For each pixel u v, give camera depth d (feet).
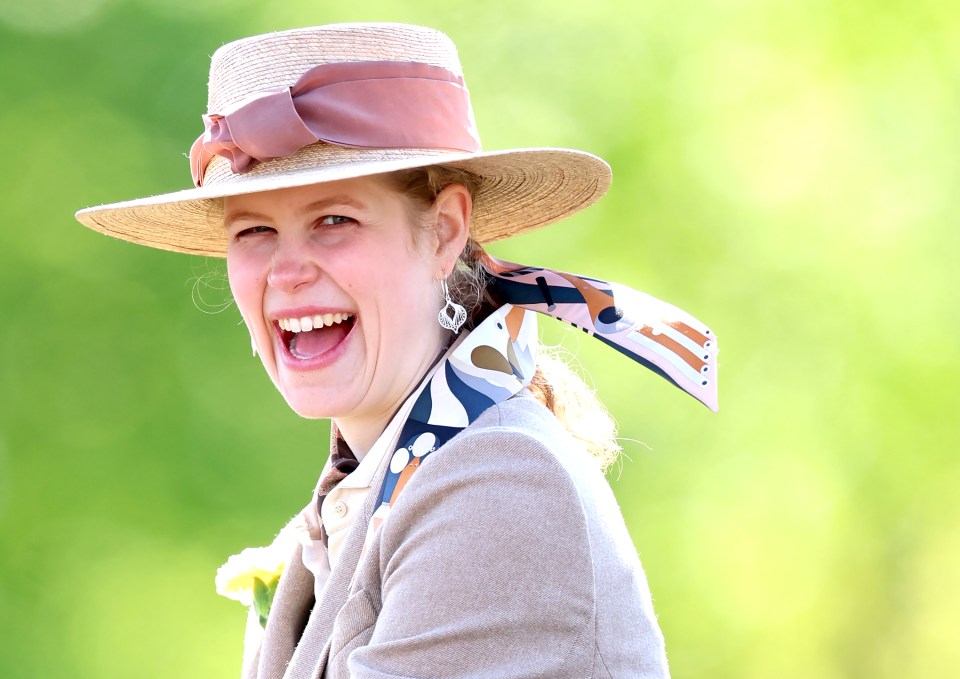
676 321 30.99
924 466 111.34
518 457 25.50
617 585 26.09
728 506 108.88
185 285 97.45
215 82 29.48
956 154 108.37
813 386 108.27
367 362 28.68
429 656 24.27
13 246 94.63
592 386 102.99
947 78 109.60
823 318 108.06
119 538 96.99
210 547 96.68
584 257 106.01
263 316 29.09
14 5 95.09
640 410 105.40
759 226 107.65
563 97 104.83
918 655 120.47
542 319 102.12
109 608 97.55
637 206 106.83
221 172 29.30
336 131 27.78
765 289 107.86
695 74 107.45
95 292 96.12
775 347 108.06
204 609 98.07
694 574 108.99
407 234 28.73
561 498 25.12
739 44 107.86
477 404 27.84
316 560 29.60
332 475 30.25
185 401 97.09
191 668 98.17
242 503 96.94
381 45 28.32
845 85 108.06
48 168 94.53
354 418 29.89
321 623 27.20
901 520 114.11
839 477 110.73
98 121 94.22
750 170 107.76
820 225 107.96
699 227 107.24
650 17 106.73
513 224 33.45
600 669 25.18
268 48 28.43
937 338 108.27
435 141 28.66
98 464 96.17
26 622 96.22
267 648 29.81
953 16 109.60
